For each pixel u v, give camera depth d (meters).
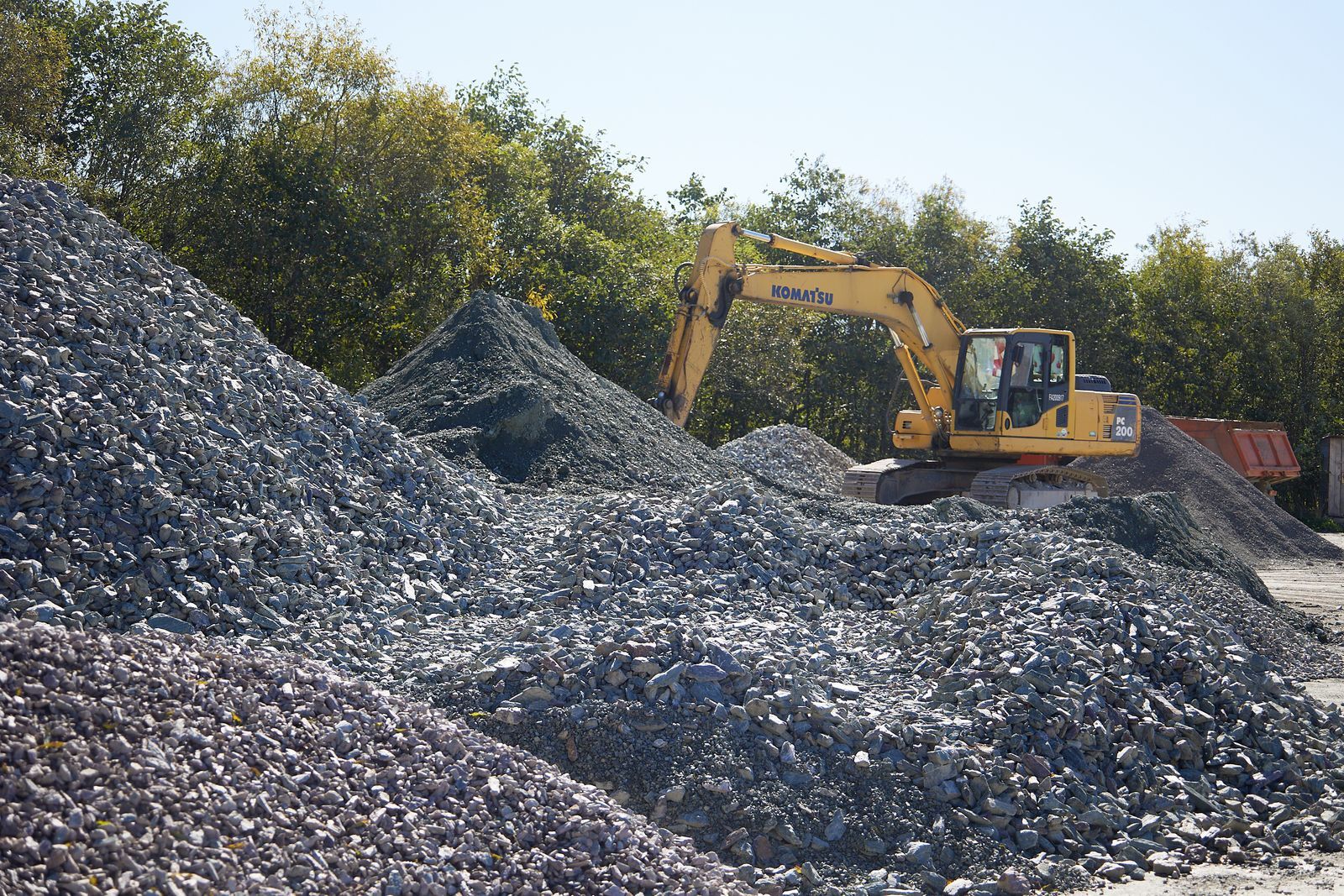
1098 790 6.73
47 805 3.79
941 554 10.51
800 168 48.44
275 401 10.01
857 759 6.29
